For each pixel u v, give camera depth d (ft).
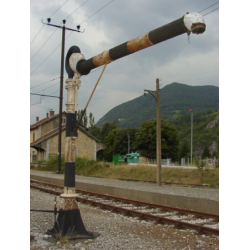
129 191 43.98
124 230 23.94
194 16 14.87
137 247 19.35
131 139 227.40
